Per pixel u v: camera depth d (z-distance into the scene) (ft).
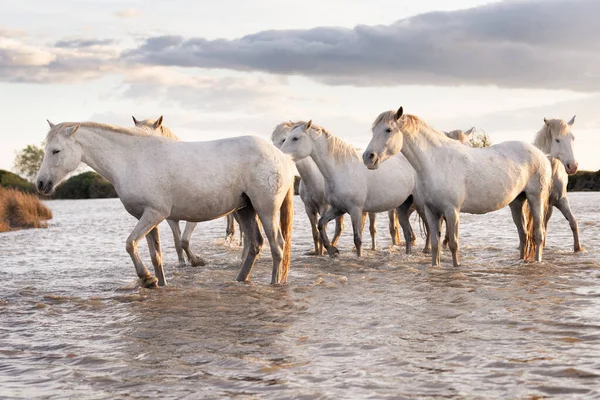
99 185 222.89
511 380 14.25
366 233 60.70
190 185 27.50
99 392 14.28
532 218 35.65
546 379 14.26
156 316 22.56
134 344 18.66
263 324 20.94
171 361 16.71
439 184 32.07
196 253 43.70
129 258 41.83
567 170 38.73
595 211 77.82
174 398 13.74
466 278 29.53
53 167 27.25
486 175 32.83
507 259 37.29
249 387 14.32
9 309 24.47
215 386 14.48
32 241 56.70
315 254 42.60
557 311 21.57
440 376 14.73
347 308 23.34
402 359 16.22
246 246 37.01
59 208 139.33
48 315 23.22
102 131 27.76
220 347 18.04
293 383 14.48
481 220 74.95
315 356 16.80
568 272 30.99
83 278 32.71
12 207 84.33
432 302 23.97
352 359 16.42
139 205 27.63
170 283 30.07
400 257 39.83
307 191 42.60
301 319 21.62
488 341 17.84
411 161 32.37
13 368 16.37
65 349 18.28
